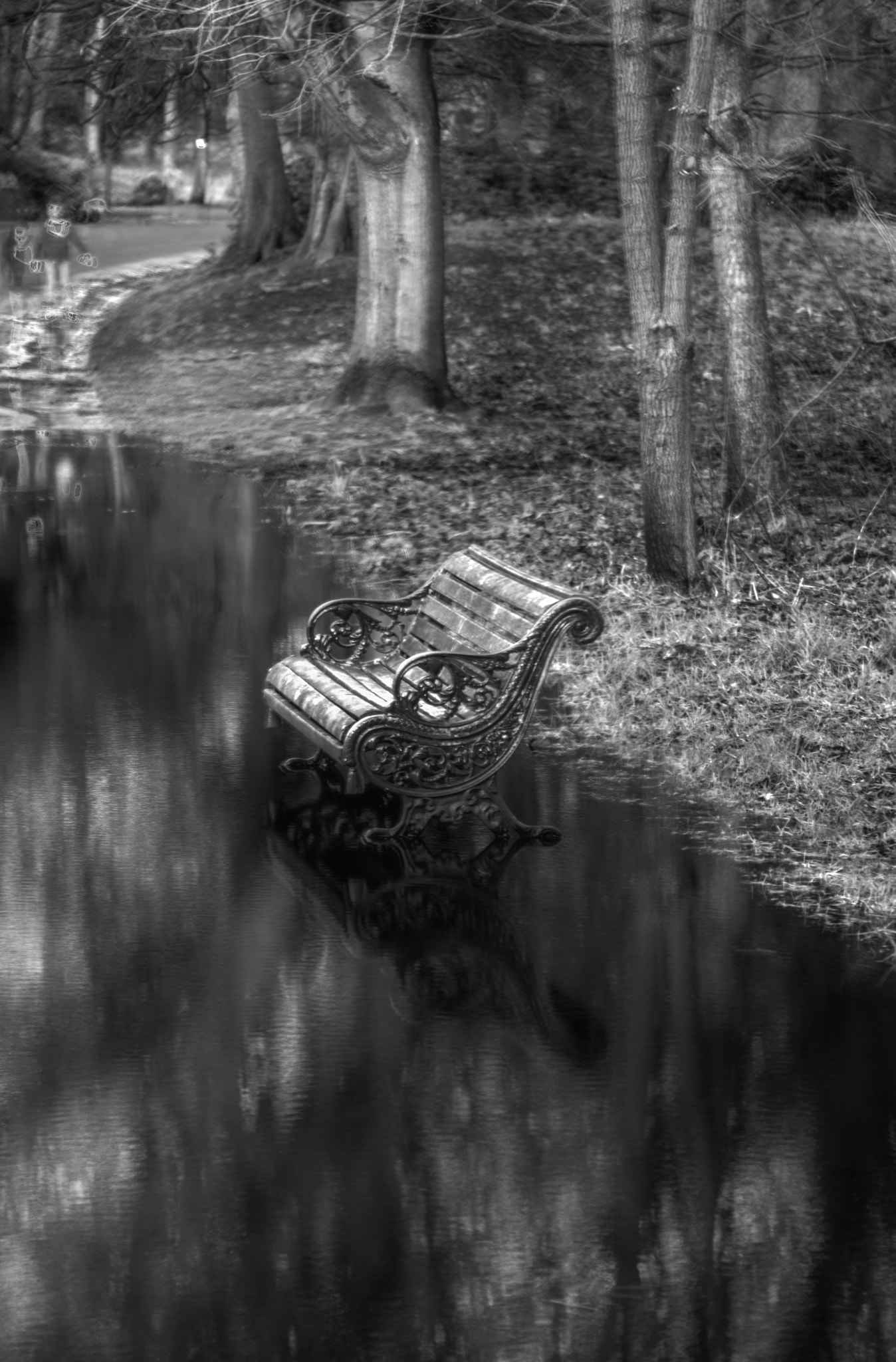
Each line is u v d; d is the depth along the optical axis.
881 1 15.92
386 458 18.23
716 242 13.38
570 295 26.33
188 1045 5.41
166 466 18.28
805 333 23.11
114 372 25.47
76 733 8.91
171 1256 4.24
